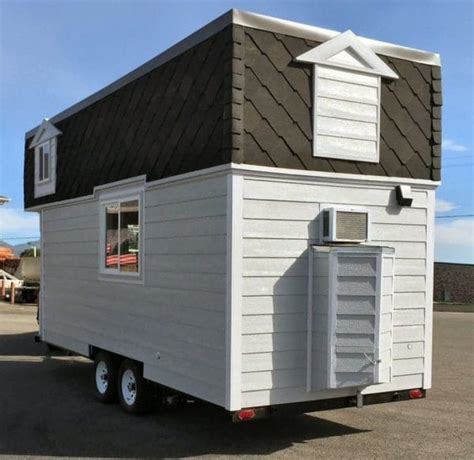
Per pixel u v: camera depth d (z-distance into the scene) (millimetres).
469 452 5711
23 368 10273
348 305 5418
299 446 5828
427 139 6387
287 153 5520
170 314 6219
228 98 5246
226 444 5879
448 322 20562
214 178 5512
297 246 5594
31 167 10570
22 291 27672
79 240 8633
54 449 5762
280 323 5484
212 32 5570
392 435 6258
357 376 5418
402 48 6273
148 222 6684
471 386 8984
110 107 7723
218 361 5406
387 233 6113
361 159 5941
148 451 5684
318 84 5711
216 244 5469
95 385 7961
